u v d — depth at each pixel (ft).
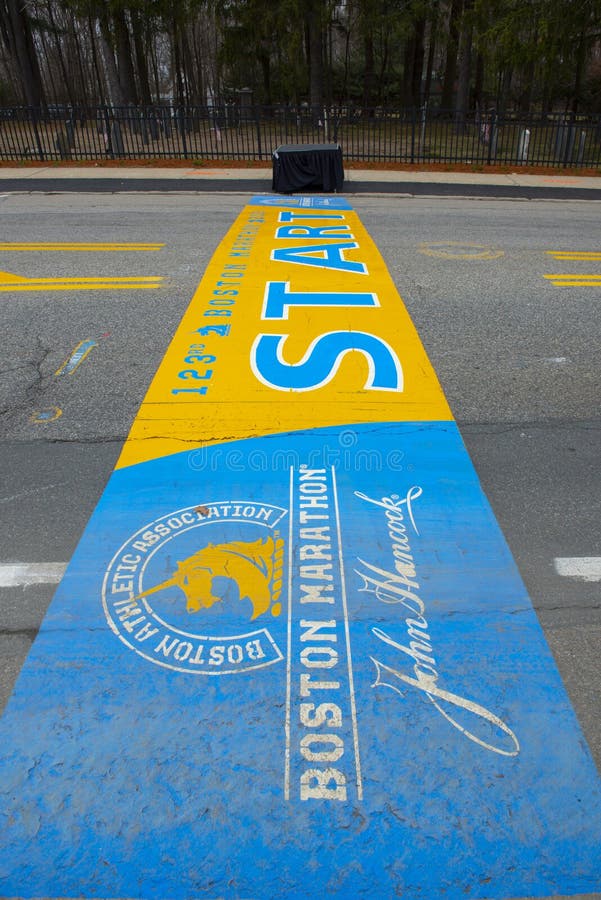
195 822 7.43
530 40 71.00
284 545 11.62
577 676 9.25
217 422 15.74
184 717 8.55
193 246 32.27
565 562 11.41
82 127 70.49
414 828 7.40
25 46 98.89
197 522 12.22
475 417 16.22
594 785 7.86
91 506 12.67
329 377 18.17
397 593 10.62
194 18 92.27
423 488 13.33
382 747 8.21
